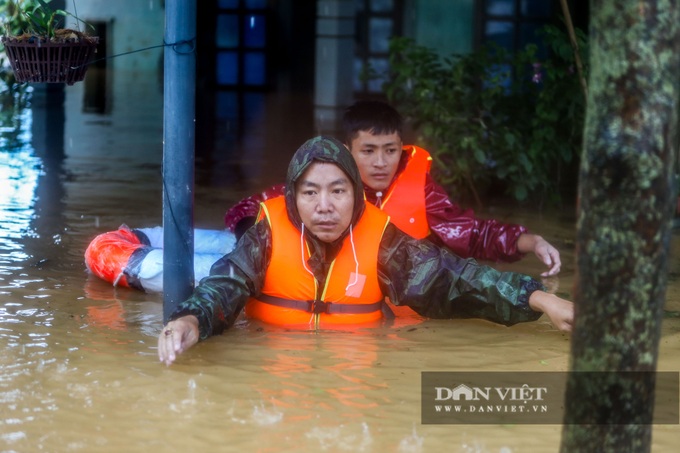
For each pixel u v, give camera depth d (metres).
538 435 5.05
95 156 14.30
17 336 6.52
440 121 11.80
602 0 3.55
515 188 11.46
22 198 11.34
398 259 6.91
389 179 7.87
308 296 6.85
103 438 4.93
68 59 6.87
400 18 20.67
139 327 6.83
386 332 6.78
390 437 4.99
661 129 3.54
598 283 3.63
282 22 27.00
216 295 6.38
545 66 11.64
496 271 6.79
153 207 11.11
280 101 21.86
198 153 14.85
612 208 3.58
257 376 5.80
